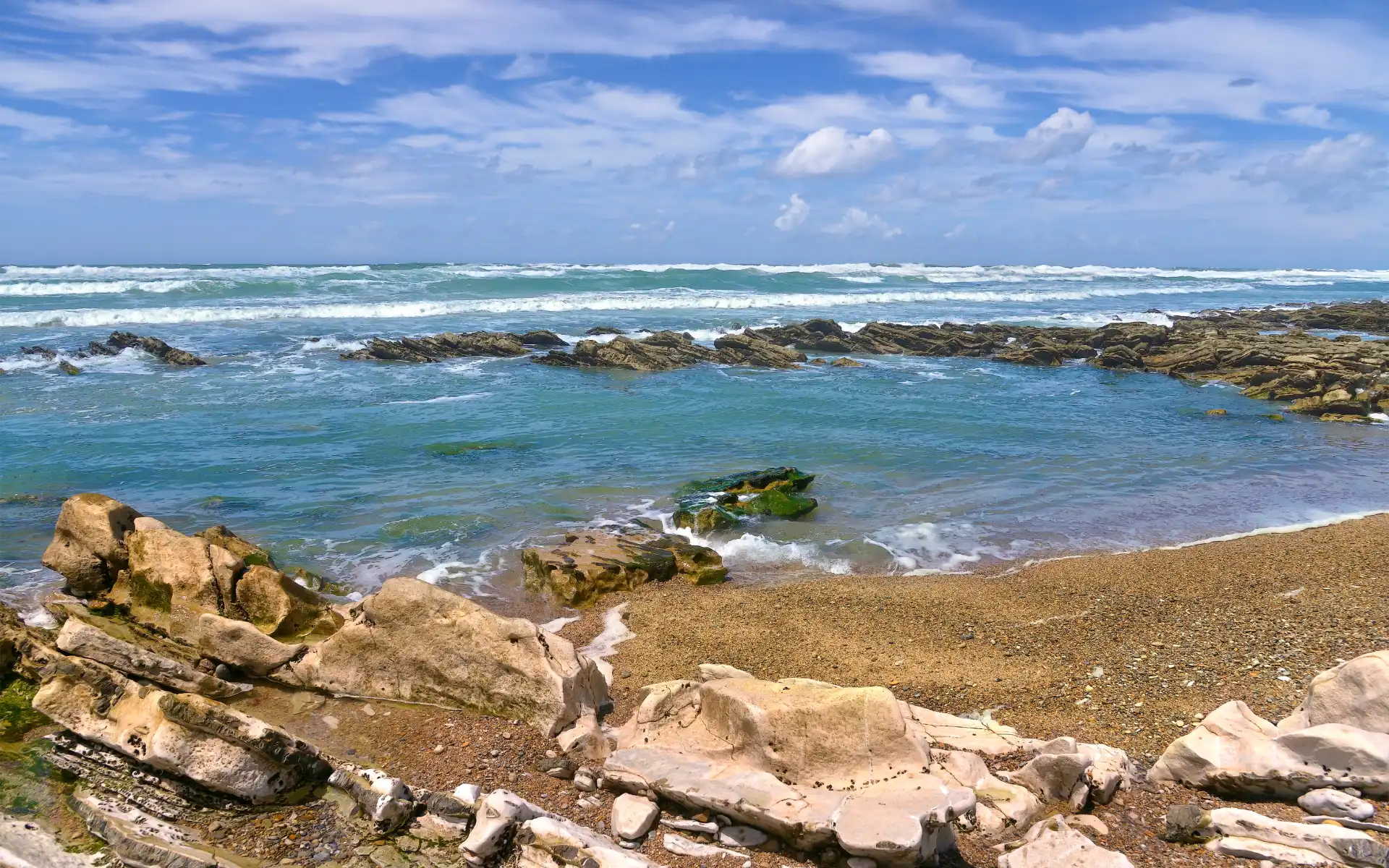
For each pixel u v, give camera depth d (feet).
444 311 151.43
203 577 35.40
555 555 43.04
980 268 339.57
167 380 90.89
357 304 149.18
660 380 100.83
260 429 70.95
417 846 22.68
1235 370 111.86
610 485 58.49
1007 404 91.20
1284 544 48.93
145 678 29.78
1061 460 68.54
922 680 33.04
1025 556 48.21
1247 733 23.25
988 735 26.43
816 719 22.68
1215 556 47.16
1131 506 57.26
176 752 23.34
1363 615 37.58
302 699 30.37
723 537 49.83
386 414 77.66
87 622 33.12
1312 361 105.81
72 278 175.52
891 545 49.55
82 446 64.03
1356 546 47.98
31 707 28.73
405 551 46.26
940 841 20.58
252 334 122.31
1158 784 23.85
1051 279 290.35
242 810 23.67
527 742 27.17
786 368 113.60
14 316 121.70
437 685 29.55
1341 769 21.36
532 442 69.31
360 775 24.17
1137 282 291.79
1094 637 36.78
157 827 22.93
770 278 224.94
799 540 50.08
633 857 19.92
